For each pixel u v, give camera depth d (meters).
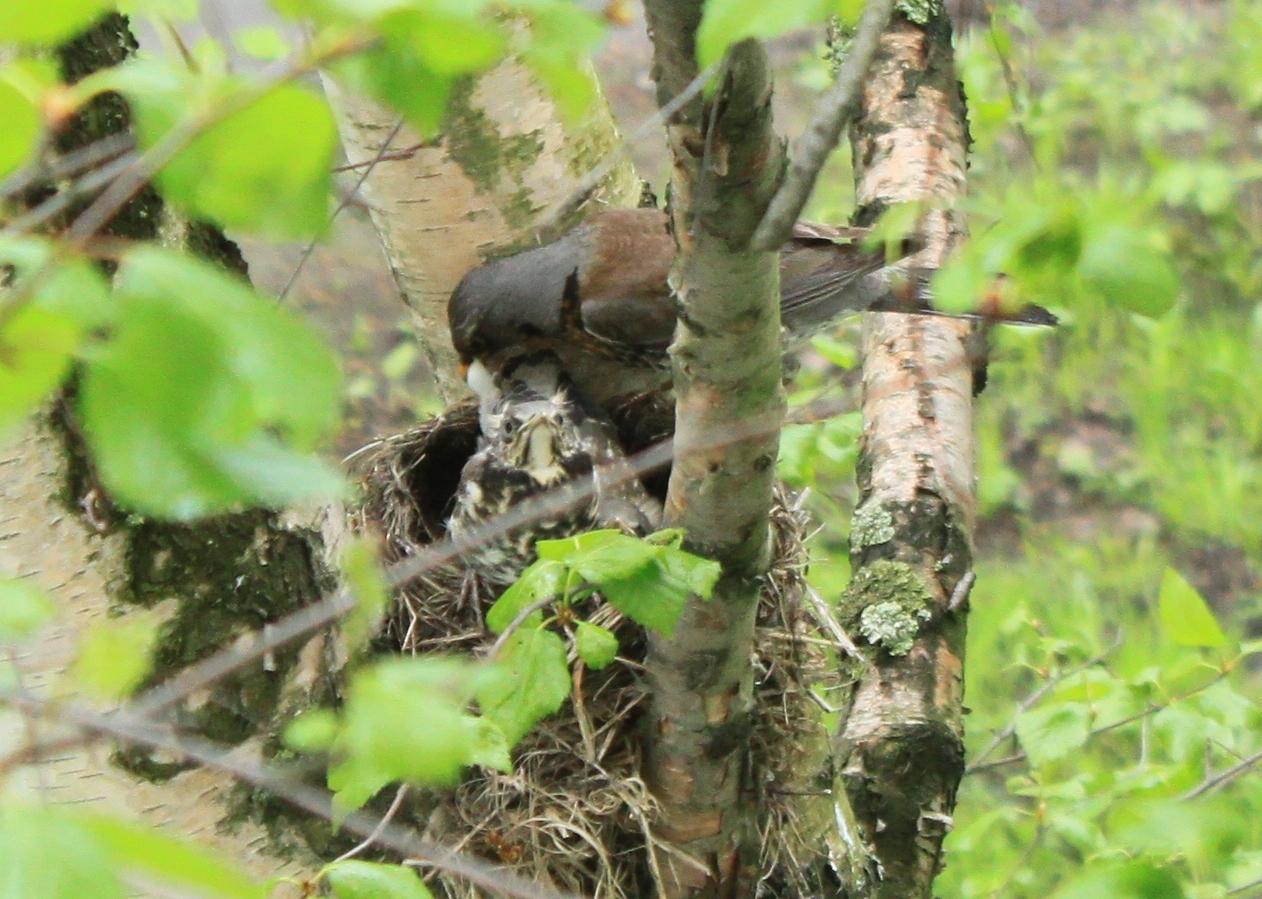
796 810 6.71
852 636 8.03
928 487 8.45
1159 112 17.44
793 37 18.22
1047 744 7.60
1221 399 16.39
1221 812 4.24
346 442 14.38
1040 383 16.91
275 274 15.39
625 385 9.37
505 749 4.63
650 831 6.30
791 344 9.04
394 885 4.23
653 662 5.82
